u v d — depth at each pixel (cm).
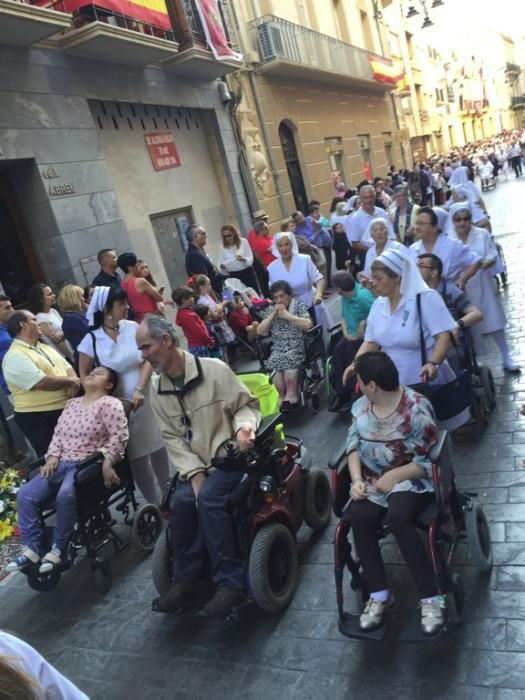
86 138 867
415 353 412
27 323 505
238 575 337
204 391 355
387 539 400
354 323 606
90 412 450
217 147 1288
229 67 1214
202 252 922
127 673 340
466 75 5069
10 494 582
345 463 340
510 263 1077
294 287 712
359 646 315
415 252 575
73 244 816
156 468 512
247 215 1356
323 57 1823
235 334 887
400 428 317
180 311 732
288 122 1673
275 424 376
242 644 338
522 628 298
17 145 753
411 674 289
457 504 342
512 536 367
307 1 1877
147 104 1055
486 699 265
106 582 425
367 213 889
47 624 404
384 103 2625
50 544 435
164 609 345
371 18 2498
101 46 870
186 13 1113
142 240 1020
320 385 724
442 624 284
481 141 4234
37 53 805
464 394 422
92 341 485
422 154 3522
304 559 400
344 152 2075
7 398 676
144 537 467
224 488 346
